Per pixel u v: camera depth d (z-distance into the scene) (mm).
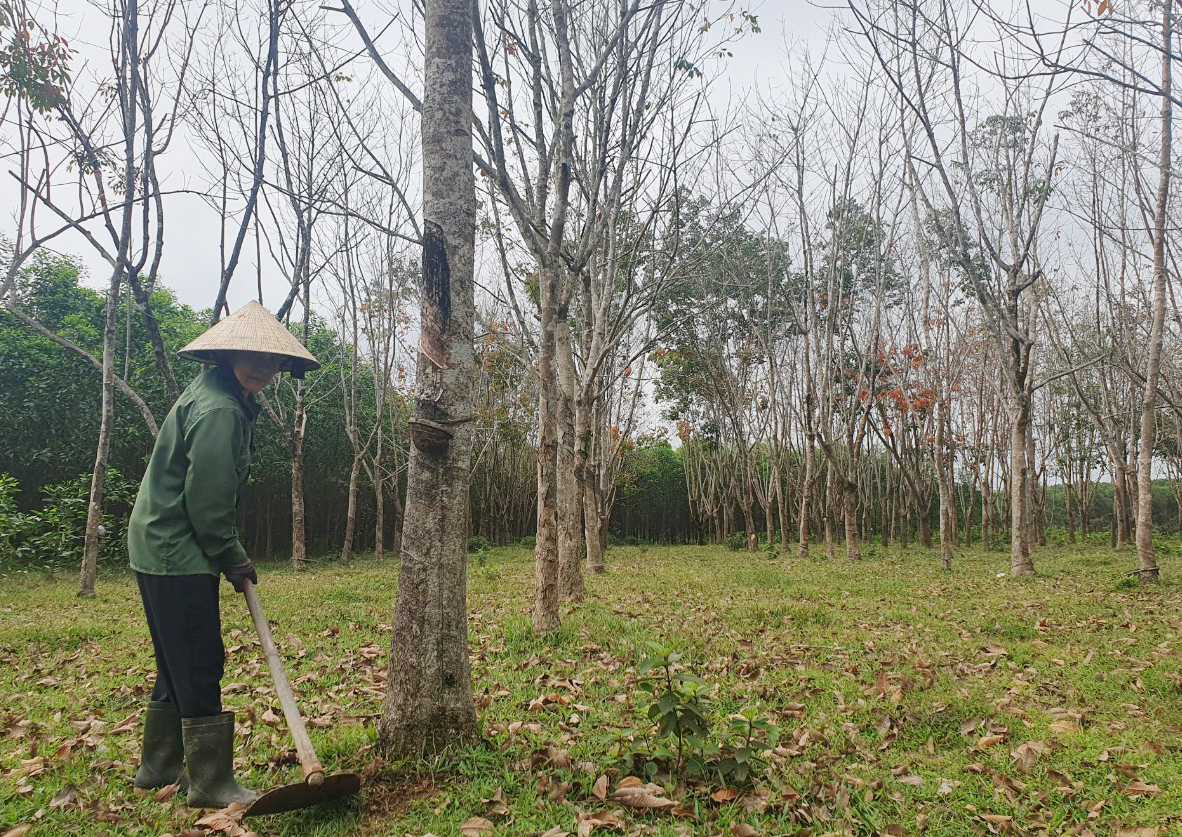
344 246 13344
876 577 12211
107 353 10969
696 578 12055
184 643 2980
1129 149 11078
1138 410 21656
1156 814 2939
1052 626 6992
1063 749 3697
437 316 3467
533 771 3344
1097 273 16703
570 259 7273
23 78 8078
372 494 24750
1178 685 4695
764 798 3092
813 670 5309
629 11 6227
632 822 2902
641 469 31609
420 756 3275
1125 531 20469
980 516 33750
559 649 6219
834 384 20641
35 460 15734
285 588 10906
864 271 19406
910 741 3916
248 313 3281
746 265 20266
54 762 3602
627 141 8344
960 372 20734
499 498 27562
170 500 3020
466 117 3623
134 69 9758
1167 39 4934
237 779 3295
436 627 3389
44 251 16328
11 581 12164
